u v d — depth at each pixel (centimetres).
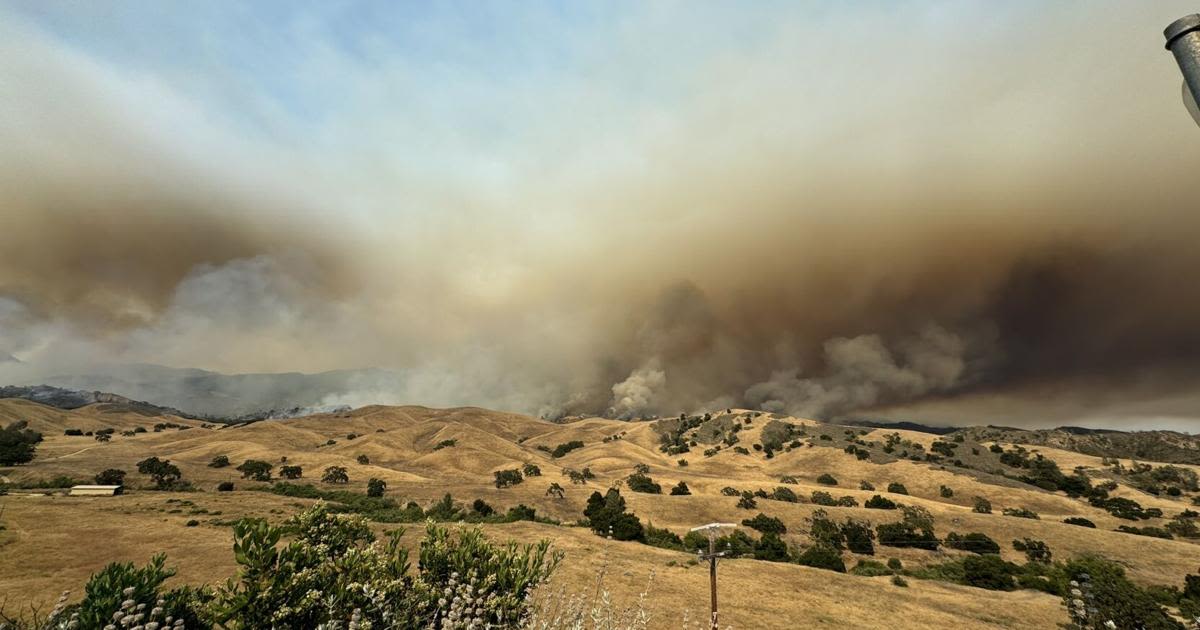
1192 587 4869
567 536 5906
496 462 19812
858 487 16025
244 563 978
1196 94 264
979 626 3650
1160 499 14062
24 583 3033
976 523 9650
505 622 927
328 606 941
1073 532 8912
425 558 1207
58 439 19000
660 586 3775
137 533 4694
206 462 16000
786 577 4738
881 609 3916
